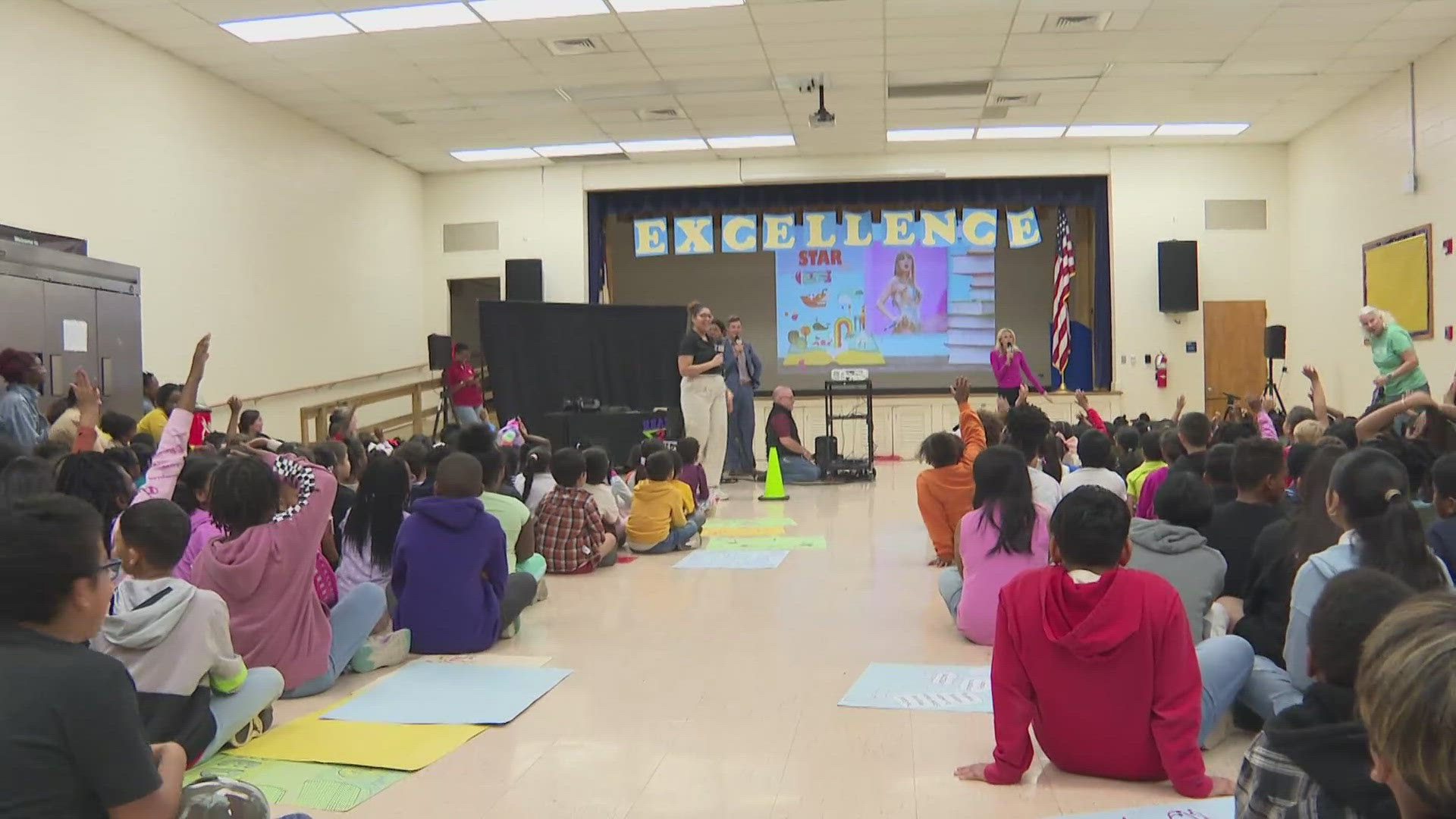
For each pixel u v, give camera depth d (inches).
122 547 96.0
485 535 149.1
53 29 282.2
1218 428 225.3
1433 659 32.0
